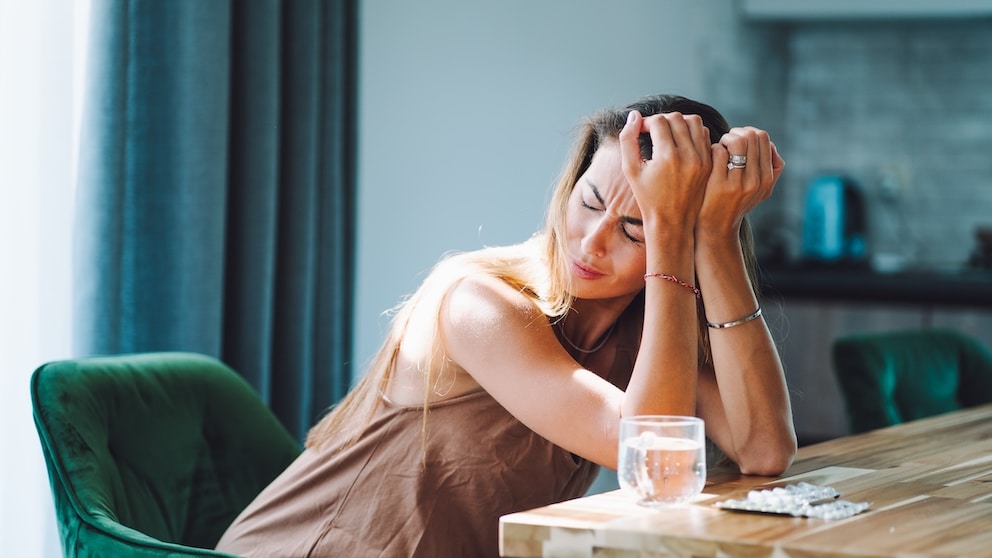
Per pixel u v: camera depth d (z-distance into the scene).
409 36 3.67
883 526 1.12
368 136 3.55
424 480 1.48
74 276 2.35
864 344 2.69
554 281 1.50
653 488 1.18
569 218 1.49
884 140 5.57
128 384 1.76
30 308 2.27
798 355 5.06
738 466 1.51
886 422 2.62
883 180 5.56
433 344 1.48
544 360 1.40
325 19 2.99
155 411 1.79
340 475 1.54
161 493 1.75
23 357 2.26
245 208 2.73
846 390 2.66
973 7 5.08
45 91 2.28
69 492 1.55
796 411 5.07
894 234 5.56
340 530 1.51
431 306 1.51
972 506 1.24
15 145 2.24
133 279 2.53
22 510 2.26
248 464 1.91
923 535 1.08
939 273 4.97
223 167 2.58
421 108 3.72
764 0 5.21
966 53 5.44
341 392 3.14
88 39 2.36
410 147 3.70
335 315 3.07
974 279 4.78
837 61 5.61
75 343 2.35
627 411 1.33
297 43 2.89
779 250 5.48
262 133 2.73
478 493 1.48
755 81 5.38
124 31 2.37
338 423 1.61
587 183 1.48
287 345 2.90
